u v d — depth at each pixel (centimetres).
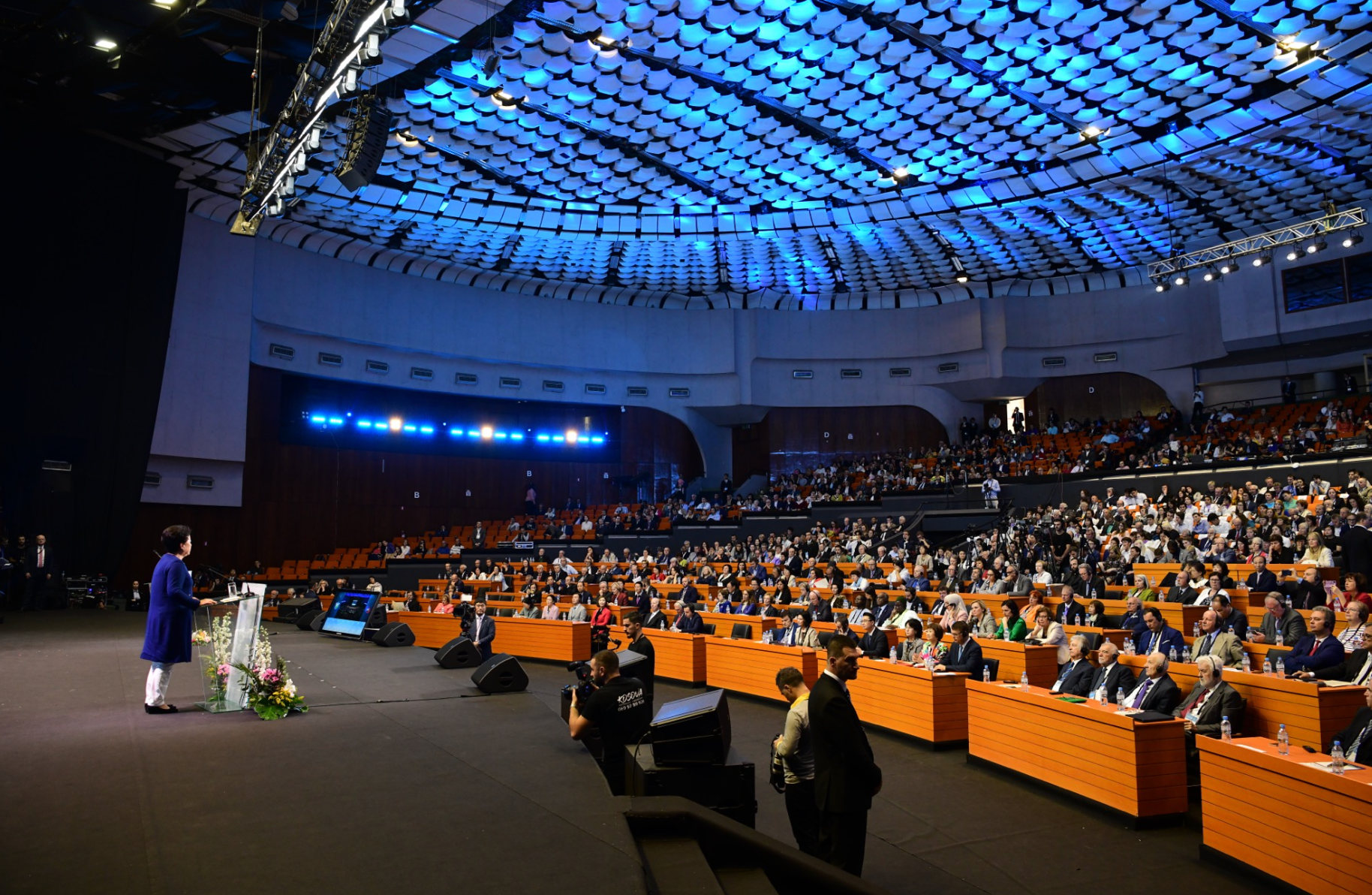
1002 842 627
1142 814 651
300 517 2488
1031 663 952
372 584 1947
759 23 1448
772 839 426
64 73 1538
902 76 1642
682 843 405
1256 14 1455
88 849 346
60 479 1828
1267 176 2078
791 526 2634
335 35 1102
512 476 2922
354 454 2630
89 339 1866
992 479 2467
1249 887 547
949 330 3031
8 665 841
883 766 827
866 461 2958
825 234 2466
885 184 2150
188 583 634
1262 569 1141
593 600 1809
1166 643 891
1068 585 1210
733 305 3109
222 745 528
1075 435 2722
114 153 1875
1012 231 2438
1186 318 2789
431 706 708
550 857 353
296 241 2445
